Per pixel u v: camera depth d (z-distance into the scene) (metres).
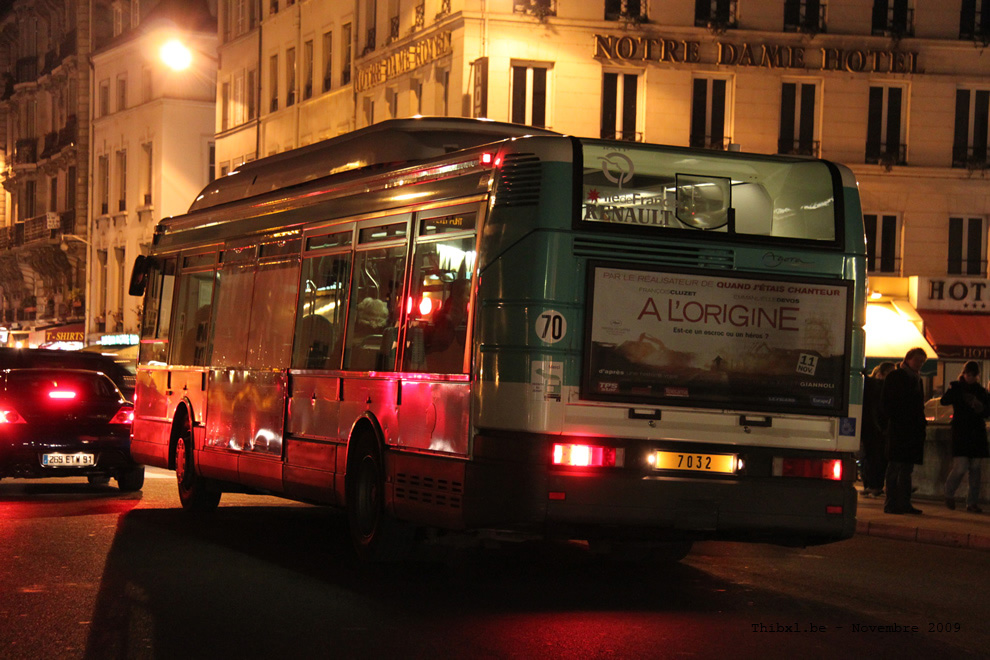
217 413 14.30
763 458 9.55
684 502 9.27
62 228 65.38
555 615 8.81
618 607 9.20
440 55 36.12
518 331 9.24
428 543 10.80
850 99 36.91
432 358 10.07
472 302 9.57
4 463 17.03
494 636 8.05
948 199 37.47
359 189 11.62
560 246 9.24
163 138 57.38
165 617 8.55
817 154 36.84
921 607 9.67
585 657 7.52
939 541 14.14
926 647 8.12
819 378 9.71
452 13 35.41
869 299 36.91
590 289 9.25
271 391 12.94
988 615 9.41
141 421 16.70
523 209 9.34
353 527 11.14
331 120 44.03
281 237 13.11
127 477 17.92
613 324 9.29
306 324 12.35
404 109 38.69
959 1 37.41
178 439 15.53
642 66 35.75
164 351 16.16
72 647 7.65
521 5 35.06
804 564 11.98
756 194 10.08
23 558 11.13
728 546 13.17
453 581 10.21
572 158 9.34
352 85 42.25
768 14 36.56
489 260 9.45
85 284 63.81
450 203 10.08
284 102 47.97
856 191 10.01
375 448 10.81
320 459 11.77
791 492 9.51
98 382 18.22
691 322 9.46
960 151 37.62
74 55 64.75
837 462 9.69
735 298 9.55
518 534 9.70
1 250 71.06
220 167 53.97
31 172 69.62
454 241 9.97
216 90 54.91
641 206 9.57
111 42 62.00
